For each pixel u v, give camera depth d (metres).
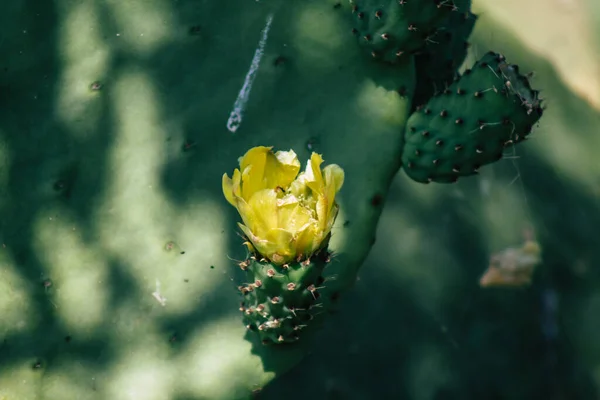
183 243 0.65
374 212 0.64
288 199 0.54
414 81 0.66
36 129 0.68
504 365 1.02
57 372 0.64
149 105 0.68
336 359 0.97
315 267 0.56
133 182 0.66
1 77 0.69
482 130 0.63
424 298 1.01
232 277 0.64
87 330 0.64
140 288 0.65
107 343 0.64
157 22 0.69
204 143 0.66
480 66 0.63
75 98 0.68
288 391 0.94
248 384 0.63
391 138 0.65
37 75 0.69
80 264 0.65
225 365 0.63
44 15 0.70
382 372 0.98
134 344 0.64
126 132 0.67
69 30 0.70
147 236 0.65
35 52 0.69
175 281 0.64
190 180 0.66
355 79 0.66
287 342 0.62
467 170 0.64
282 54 0.67
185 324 0.64
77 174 0.67
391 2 0.64
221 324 0.63
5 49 0.69
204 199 0.66
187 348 0.63
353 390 0.96
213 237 0.65
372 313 0.99
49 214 0.66
